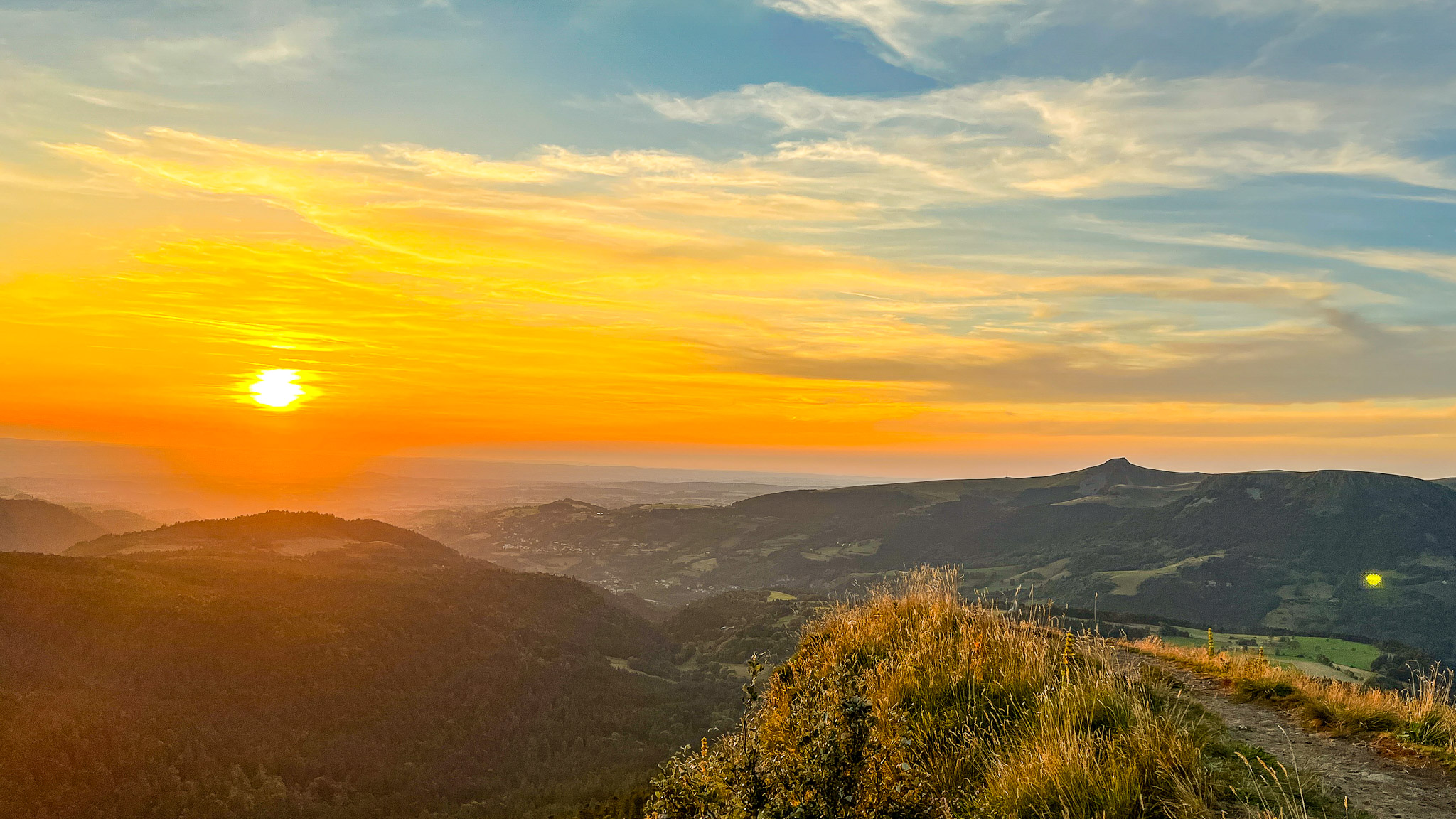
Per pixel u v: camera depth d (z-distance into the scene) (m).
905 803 5.00
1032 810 5.14
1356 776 5.35
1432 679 6.58
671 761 5.98
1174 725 5.99
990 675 7.43
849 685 7.50
